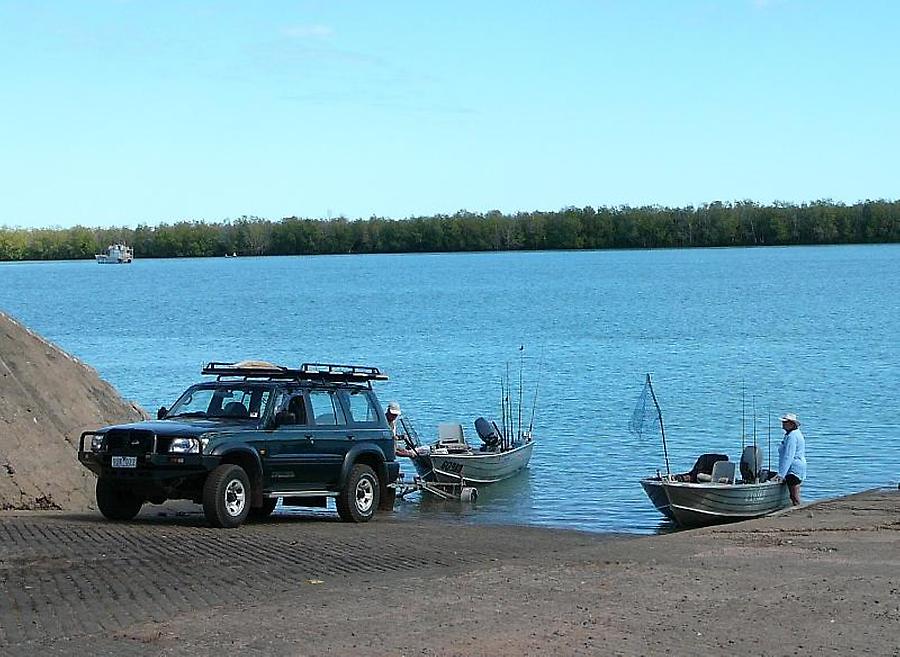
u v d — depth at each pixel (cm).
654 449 2983
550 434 3247
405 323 7638
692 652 855
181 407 1791
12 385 2052
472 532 1808
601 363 5116
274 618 987
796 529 1680
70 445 2045
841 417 3447
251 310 9156
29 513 1820
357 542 1557
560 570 1243
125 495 1727
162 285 14012
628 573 1212
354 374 1903
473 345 6034
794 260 18638
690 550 1438
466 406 3841
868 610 997
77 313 8950
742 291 10650
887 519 1770
